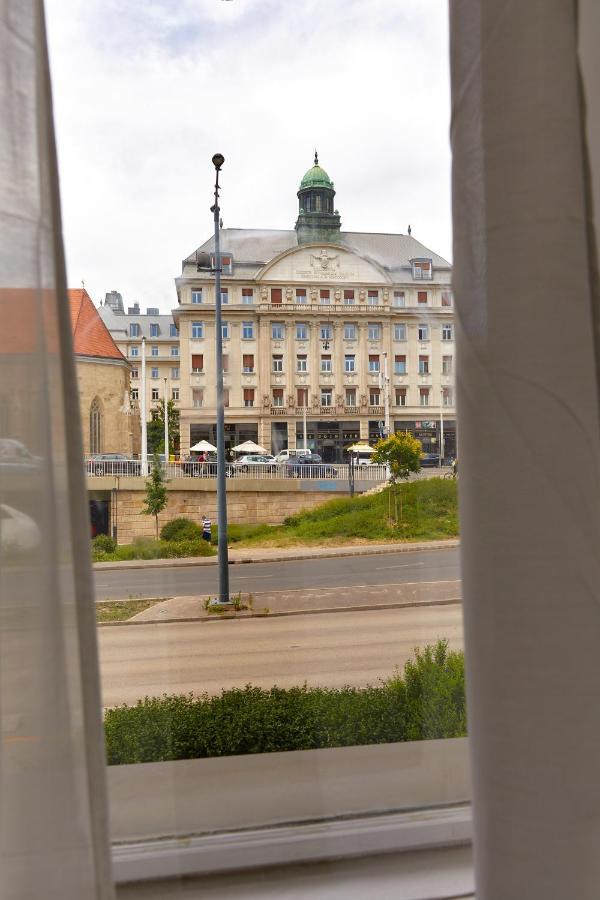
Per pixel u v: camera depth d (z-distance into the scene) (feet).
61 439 1.62
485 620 1.74
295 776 3.89
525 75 1.70
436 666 4.97
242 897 2.78
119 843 2.85
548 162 1.70
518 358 1.70
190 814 3.26
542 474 1.69
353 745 4.58
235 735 4.42
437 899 2.78
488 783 1.76
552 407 1.70
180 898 2.75
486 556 1.74
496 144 1.73
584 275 1.74
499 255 1.72
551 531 1.69
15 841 1.59
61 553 1.62
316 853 2.93
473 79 1.79
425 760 4.13
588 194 1.78
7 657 1.59
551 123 1.70
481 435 1.74
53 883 1.61
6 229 1.57
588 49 1.77
